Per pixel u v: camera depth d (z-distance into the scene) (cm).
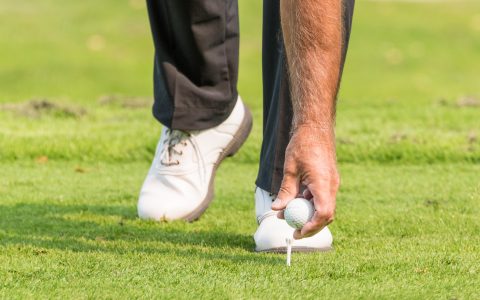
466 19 3167
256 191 517
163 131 614
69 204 666
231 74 598
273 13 500
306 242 479
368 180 779
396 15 3186
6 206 654
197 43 576
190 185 601
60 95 2189
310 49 341
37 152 924
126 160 921
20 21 2920
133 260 439
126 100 1298
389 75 2562
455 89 2411
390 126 1029
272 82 509
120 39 2750
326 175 345
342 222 580
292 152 349
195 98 592
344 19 391
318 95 343
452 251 475
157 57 591
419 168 850
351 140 924
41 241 507
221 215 623
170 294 368
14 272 412
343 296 368
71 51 2631
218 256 458
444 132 980
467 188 720
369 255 463
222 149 614
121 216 616
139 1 3133
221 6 573
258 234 490
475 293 375
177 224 586
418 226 564
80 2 3152
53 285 386
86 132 1002
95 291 375
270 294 369
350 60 2683
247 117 630
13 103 1221
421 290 379
